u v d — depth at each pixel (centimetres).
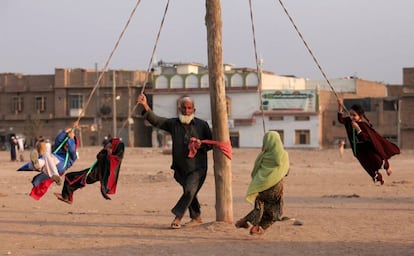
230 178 1320
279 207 1149
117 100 9400
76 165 4212
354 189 2436
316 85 9094
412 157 5412
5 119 9750
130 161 4772
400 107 8400
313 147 8481
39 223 1409
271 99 8644
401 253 991
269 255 977
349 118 1271
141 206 1828
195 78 9000
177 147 1288
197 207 1341
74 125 1331
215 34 1303
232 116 8806
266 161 1129
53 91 9638
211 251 1016
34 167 1320
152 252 1013
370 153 1257
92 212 1656
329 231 1259
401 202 1919
